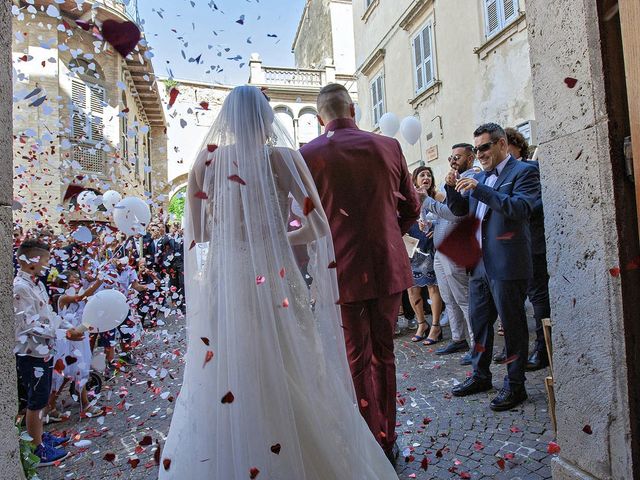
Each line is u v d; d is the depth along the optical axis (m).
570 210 1.70
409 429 2.58
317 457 1.56
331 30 19.59
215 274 1.62
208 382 1.57
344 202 2.04
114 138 10.41
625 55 1.45
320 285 1.77
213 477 1.46
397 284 2.07
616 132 1.53
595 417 1.61
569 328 1.73
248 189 1.60
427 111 9.39
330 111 2.22
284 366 1.56
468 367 3.65
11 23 1.30
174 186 14.98
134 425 3.07
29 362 2.61
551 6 1.73
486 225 2.86
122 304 2.81
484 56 7.47
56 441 2.81
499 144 2.98
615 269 1.51
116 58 10.75
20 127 7.27
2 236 1.20
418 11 9.40
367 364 2.07
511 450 2.23
